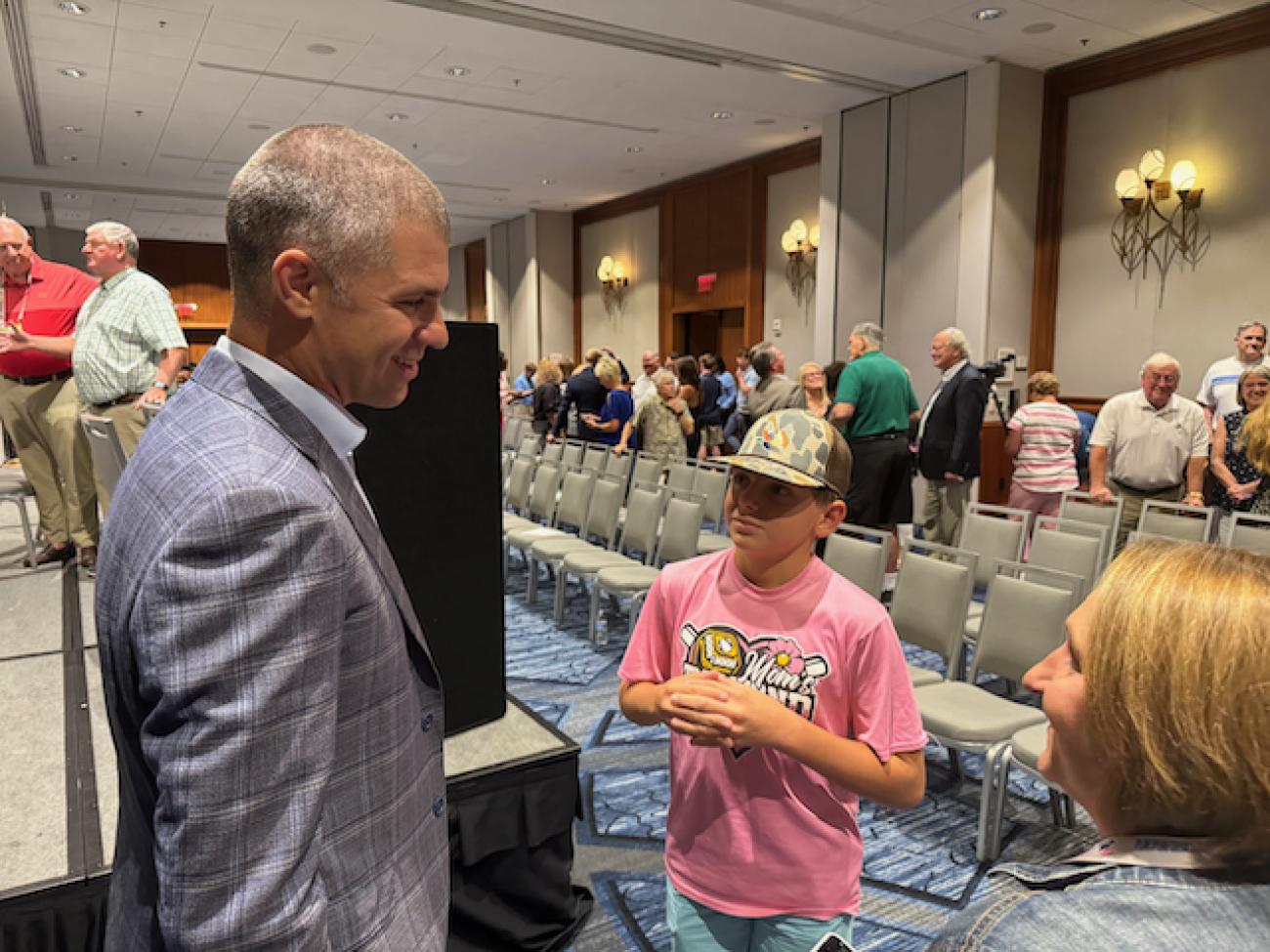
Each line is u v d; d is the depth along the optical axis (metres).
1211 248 6.30
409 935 0.82
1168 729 0.50
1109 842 0.56
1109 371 7.02
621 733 3.39
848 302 8.39
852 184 8.25
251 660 0.65
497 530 2.07
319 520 0.69
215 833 0.63
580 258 13.80
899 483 5.06
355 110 8.25
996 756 2.45
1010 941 0.48
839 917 1.26
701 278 11.15
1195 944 0.45
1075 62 6.98
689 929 1.31
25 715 2.14
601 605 5.16
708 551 4.72
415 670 0.89
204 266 17.12
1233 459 4.39
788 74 7.23
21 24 6.03
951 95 7.29
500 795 1.86
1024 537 3.85
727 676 1.26
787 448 1.19
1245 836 0.49
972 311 7.23
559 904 2.02
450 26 6.18
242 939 0.64
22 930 1.44
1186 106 6.37
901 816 2.75
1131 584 0.54
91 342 3.25
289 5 5.78
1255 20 5.91
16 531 4.41
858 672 1.21
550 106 8.16
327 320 0.75
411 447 1.88
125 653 0.69
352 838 0.77
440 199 0.80
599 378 7.31
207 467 0.68
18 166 10.38
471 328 1.96
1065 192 7.21
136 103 7.91
